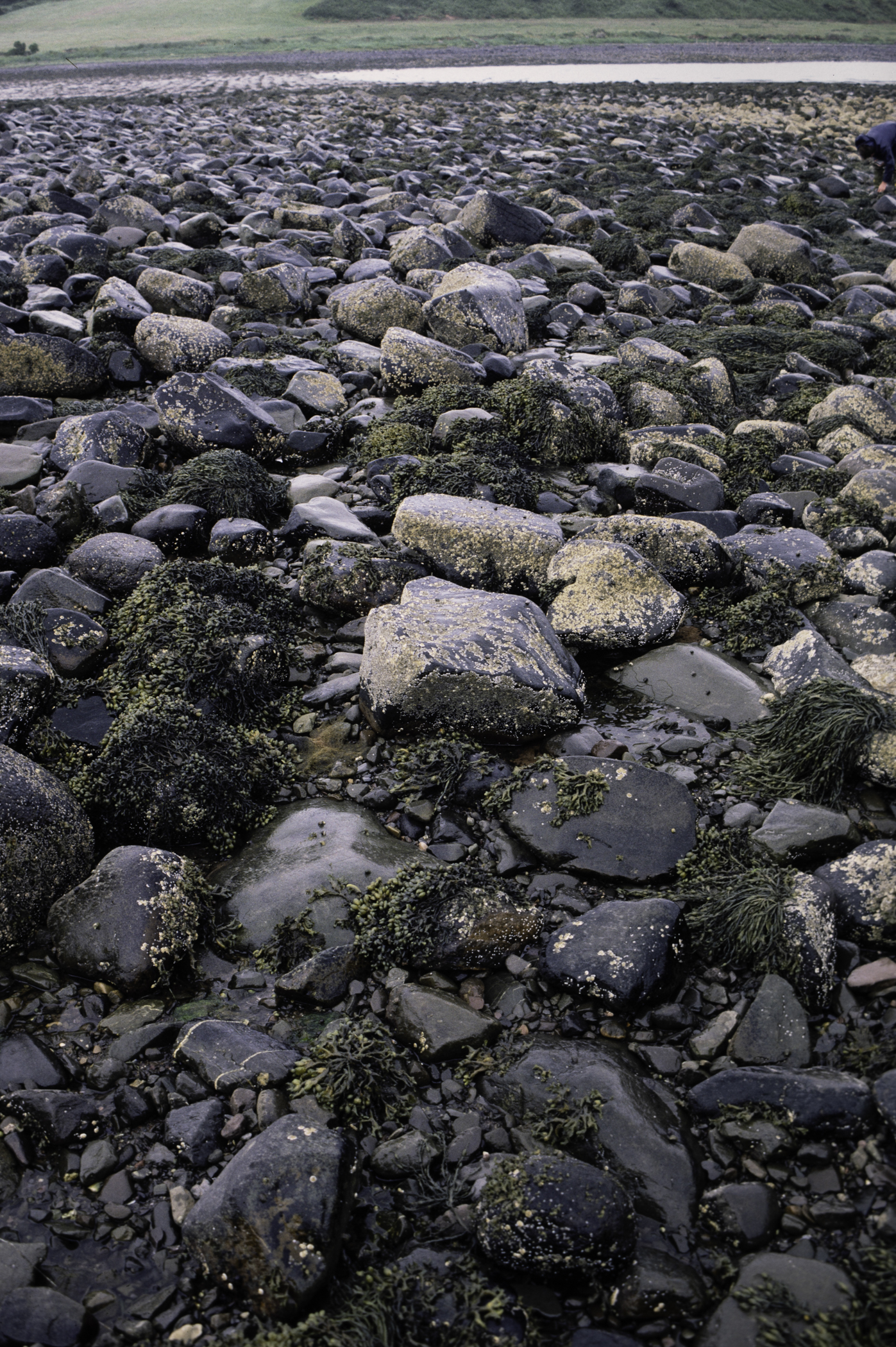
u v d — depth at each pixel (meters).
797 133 27.88
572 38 60.91
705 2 73.50
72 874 4.18
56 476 7.38
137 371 9.02
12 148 20.12
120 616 5.66
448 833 4.43
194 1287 2.86
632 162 21.36
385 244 13.59
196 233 13.41
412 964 3.83
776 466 7.86
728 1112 3.21
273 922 4.01
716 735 5.02
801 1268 2.78
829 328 11.27
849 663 5.52
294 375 8.83
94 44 56.50
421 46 56.72
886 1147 3.09
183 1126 3.23
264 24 65.12
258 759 4.82
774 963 3.69
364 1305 2.78
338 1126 3.28
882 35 67.19
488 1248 2.88
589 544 5.79
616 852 4.27
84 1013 3.68
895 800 4.55
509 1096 3.35
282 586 6.14
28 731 4.84
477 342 9.64
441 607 5.26
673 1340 2.72
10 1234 2.97
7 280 10.65
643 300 11.81
